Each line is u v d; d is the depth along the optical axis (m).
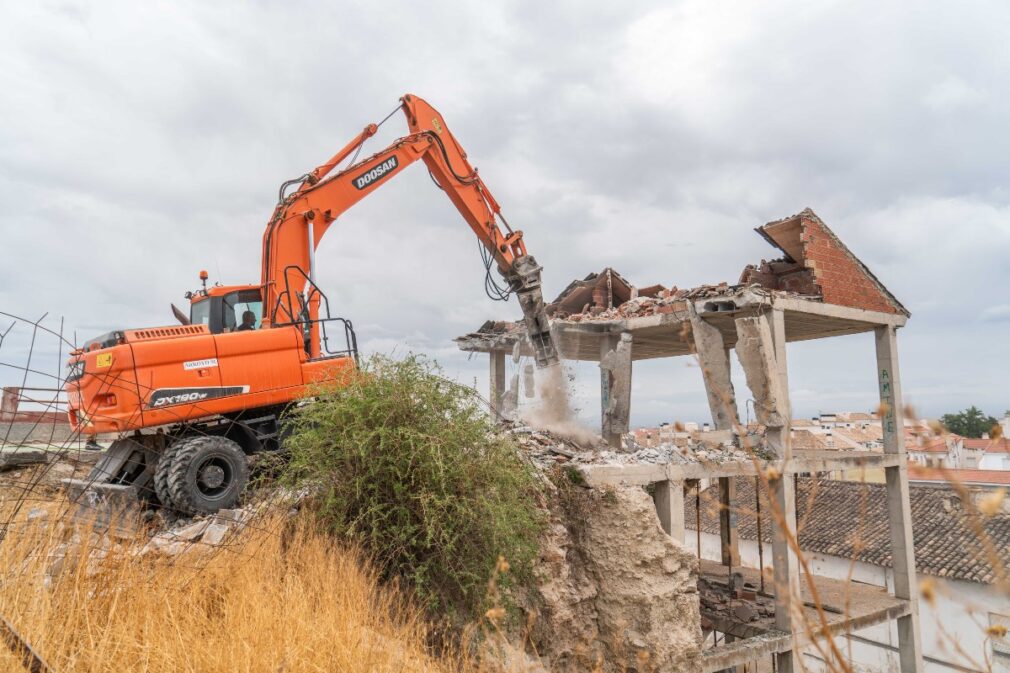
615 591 9.75
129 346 8.26
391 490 7.70
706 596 15.17
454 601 7.48
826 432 27.17
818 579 18.48
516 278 13.48
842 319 15.39
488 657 6.52
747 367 12.98
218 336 8.90
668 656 9.49
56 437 10.80
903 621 15.68
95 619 4.80
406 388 7.98
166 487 8.07
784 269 16.30
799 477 22.23
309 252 10.91
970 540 18.98
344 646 4.99
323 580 6.21
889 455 15.64
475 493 7.71
